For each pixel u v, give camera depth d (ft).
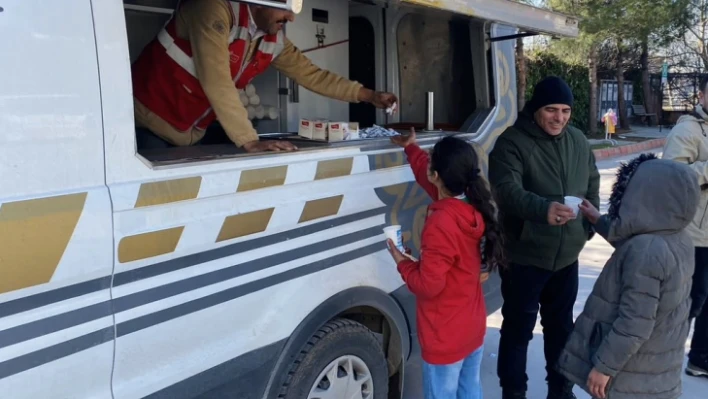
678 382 8.36
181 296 6.37
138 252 5.92
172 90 8.09
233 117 7.52
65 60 5.39
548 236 10.48
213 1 7.57
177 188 6.22
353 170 8.49
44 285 5.26
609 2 52.80
